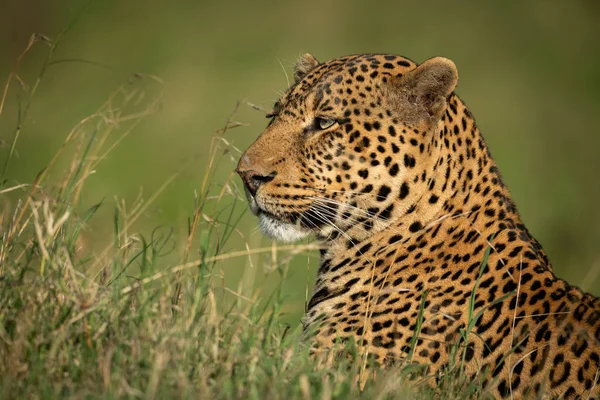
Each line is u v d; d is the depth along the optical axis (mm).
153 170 25266
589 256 22812
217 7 43094
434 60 9680
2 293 8203
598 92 39219
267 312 9602
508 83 38906
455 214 9820
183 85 33344
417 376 9000
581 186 28953
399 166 9867
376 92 9961
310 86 10266
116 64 38156
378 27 43094
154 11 42500
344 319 9641
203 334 8172
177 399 7105
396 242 9875
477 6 45312
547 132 34250
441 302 9383
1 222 9812
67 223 9453
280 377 7582
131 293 8242
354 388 7922
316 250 12453
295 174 10102
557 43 43438
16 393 7164
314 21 43156
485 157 10070
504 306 9164
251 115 29797
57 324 7855
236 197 9852
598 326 8797
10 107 31125
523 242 9602
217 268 15922
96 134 11266
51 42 11117
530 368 8781
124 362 7605
